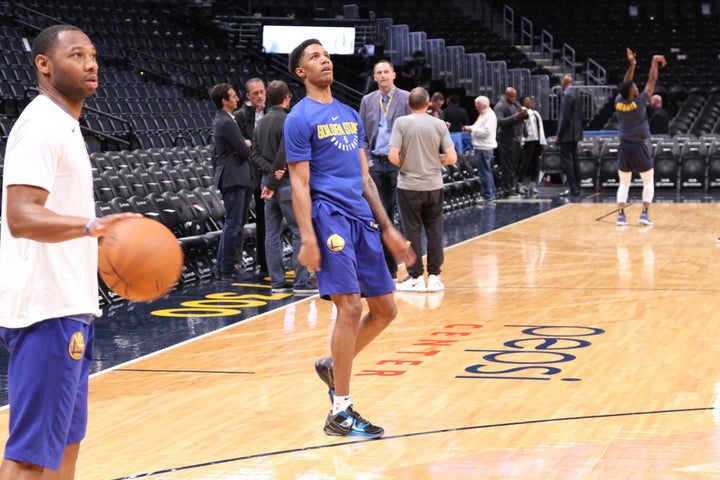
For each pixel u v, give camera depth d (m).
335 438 4.24
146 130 14.81
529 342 6.09
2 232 2.84
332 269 4.27
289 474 3.79
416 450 4.05
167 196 8.95
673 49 26.83
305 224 4.25
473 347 5.98
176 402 4.88
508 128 16.19
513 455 3.94
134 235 2.75
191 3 22.62
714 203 15.03
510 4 28.22
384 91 8.16
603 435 4.16
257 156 7.98
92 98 14.75
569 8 28.69
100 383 5.30
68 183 2.83
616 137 17.91
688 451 3.92
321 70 4.38
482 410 4.60
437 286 8.05
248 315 7.19
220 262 8.88
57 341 2.81
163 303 7.75
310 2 25.77
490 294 7.86
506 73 22.00
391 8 26.69
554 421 4.39
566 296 7.70
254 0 25.08
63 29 2.85
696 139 17.45
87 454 4.07
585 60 26.50
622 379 5.11
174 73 18.72
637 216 13.38
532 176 16.88
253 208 10.62
